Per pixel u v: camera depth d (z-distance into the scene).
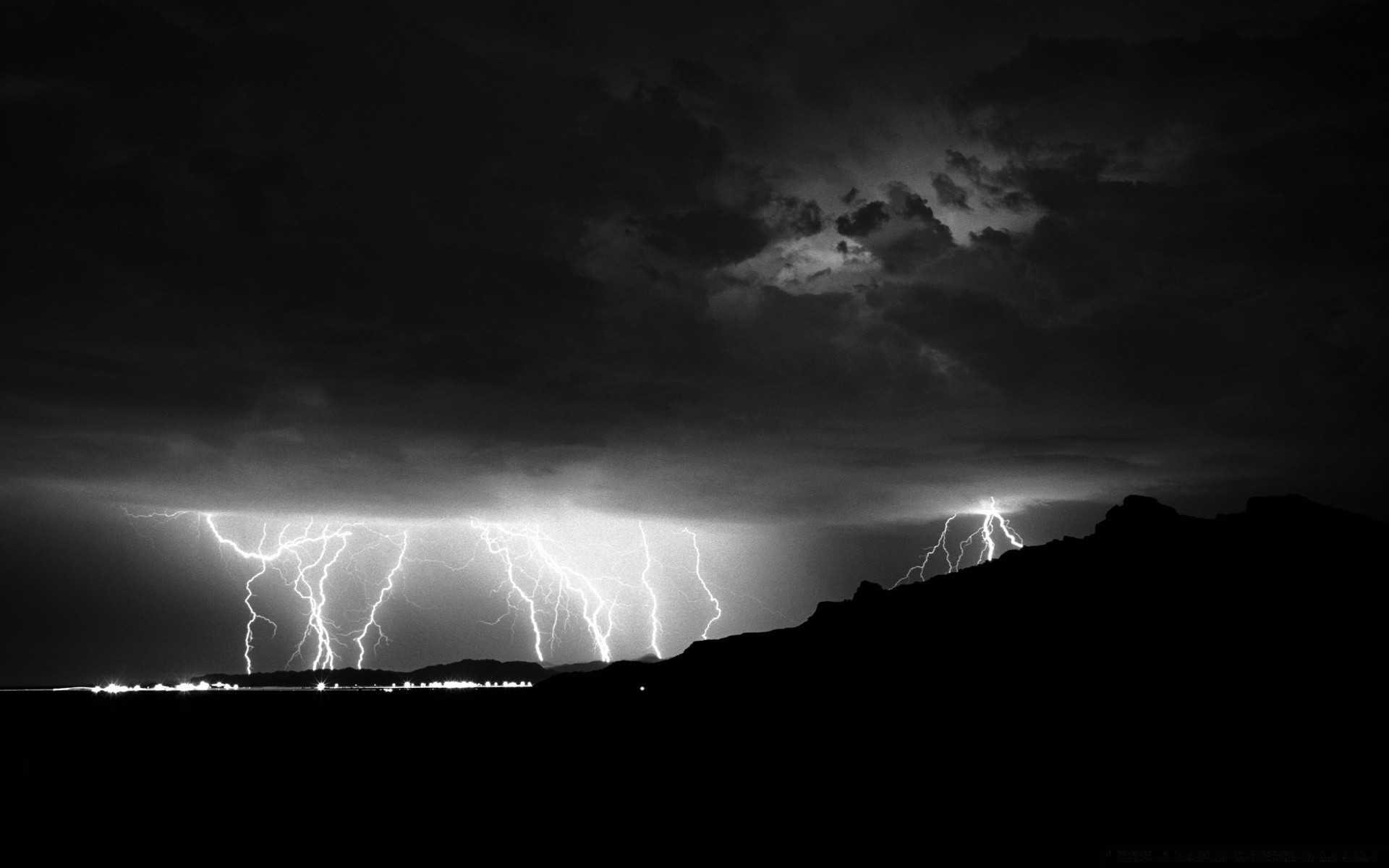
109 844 21.17
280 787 29.53
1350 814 15.91
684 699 37.12
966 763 22.14
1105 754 20.83
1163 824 16.25
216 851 20.19
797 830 18.70
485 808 24.25
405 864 18.41
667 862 17.16
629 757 30.34
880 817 18.97
